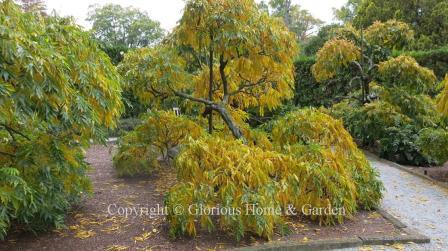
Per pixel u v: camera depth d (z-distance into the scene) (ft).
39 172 9.21
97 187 14.97
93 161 20.25
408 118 23.61
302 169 11.68
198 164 10.98
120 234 10.48
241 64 15.58
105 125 10.39
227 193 10.25
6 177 7.79
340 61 25.58
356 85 29.60
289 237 10.58
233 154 11.13
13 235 10.25
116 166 16.30
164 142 16.47
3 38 6.56
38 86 7.07
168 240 10.15
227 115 15.51
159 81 14.88
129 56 15.89
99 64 9.71
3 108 7.19
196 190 10.33
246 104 18.56
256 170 10.79
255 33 13.80
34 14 9.22
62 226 10.12
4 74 6.72
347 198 11.97
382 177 18.58
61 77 7.44
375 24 28.53
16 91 7.12
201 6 13.56
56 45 8.82
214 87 17.94
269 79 16.35
